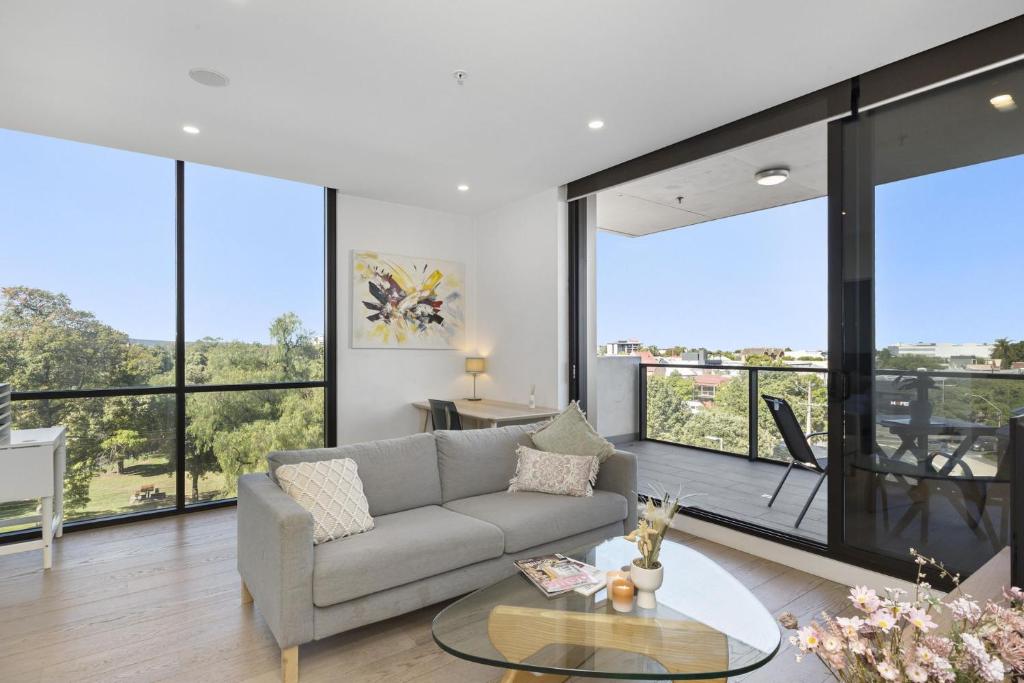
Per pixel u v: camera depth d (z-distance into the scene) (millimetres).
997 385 2281
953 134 2395
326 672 2018
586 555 2201
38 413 3486
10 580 2781
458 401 5016
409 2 2027
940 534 2439
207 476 4082
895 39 2285
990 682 767
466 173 4074
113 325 3740
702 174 4004
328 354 4582
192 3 2021
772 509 3898
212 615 2428
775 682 1979
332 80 2633
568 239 4469
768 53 2393
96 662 2055
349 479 2463
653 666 1470
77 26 2160
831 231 2807
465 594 2365
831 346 2809
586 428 3240
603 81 2648
